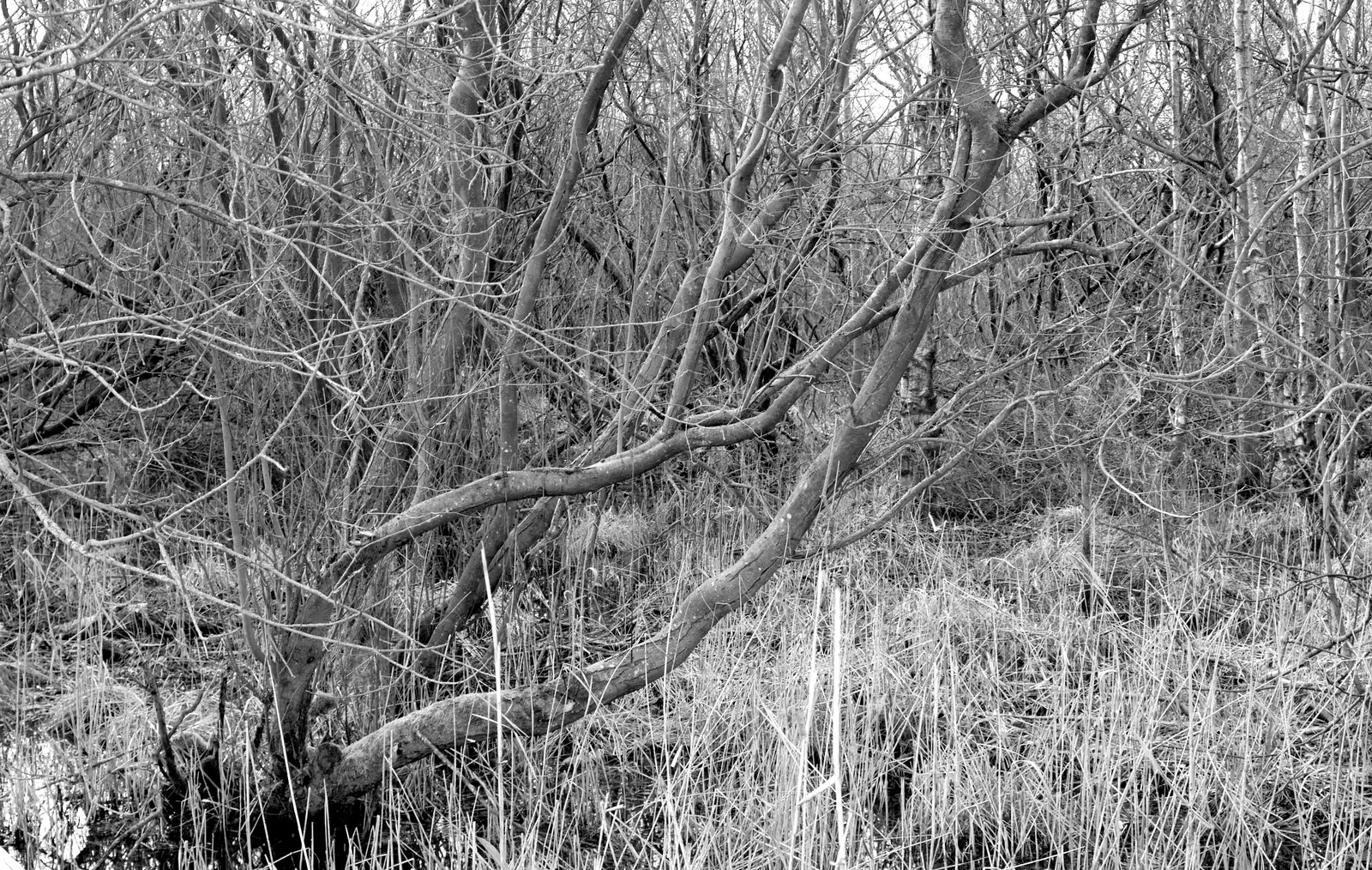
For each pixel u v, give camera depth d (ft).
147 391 19.85
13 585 19.36
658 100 19.76
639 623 20.56
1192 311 21.84
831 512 14.62
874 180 18.92
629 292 20.49
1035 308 23.00
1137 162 21.61
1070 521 25.09
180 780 14.97
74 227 16.52
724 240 14.65
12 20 14.02
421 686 16.12
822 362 14.39
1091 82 13.69
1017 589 21.89
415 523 13.70
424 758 14.73
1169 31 21.68
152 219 17.71
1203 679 16.78
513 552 16.16
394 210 15.35
